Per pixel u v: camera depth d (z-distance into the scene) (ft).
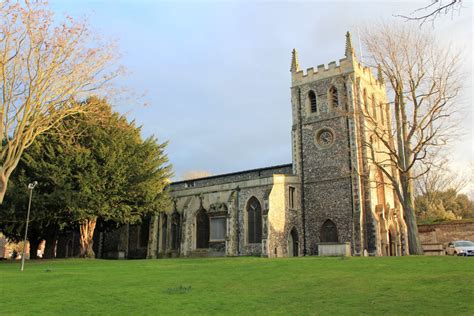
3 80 73.05
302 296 41.86
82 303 41.78
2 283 56.54
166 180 140.97
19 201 108.47
